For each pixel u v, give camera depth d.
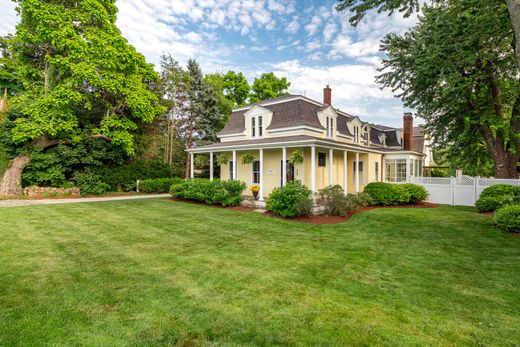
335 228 8.33
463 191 14.52
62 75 15.90
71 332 2.78
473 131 14.45
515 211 7.60
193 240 6.62
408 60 12.77
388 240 6.87
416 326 2.99
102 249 5.70
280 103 15.97
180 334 2.78
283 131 14.82
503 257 5.50
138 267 4.67
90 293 3.65
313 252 5.76
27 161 14.89
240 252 5.68
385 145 23.42
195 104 25.23
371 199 13.37
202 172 25.55
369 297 3.68
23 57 16.17
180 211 11.20
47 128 14.12
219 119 27.12
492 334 2.86
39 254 5.28
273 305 3.41
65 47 14.09
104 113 17.94
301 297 3.65
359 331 2.88
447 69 10.21
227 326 2.94
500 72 11.52
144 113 17.30
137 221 8.89
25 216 9.21
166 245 6.11
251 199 12.56
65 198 15.05
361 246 6.29
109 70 15.52
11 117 14.84
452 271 4.71
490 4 7.18
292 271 4.61
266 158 15.65
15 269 4.46
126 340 2.67
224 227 8.22
